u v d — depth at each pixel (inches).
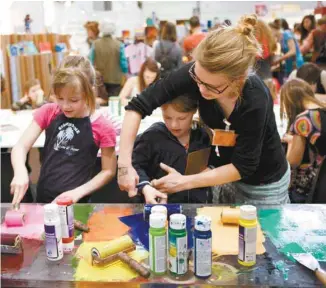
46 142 64.3
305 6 258.8
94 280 36.9
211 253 37.1
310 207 50.7
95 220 48.1
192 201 61.6
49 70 165.3
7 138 92.7
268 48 105.5
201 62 41.8
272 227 45.4
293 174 78.5
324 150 75.4
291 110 81.4
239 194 60.0
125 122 53.4
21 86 152.8
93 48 171.5
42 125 65.6
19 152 61.3
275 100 120.3
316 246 41.6
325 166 66.1
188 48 136.0
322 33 187.2
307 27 209.2
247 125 47.9
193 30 189.5
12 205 52.5
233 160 50.9
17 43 155.2
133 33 225.6
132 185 52.3
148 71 113.8
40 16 181.3
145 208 47.3
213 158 58.6
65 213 41.2
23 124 107.0
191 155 56.5
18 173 57.7
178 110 54.1
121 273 37.9
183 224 36.5
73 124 62.6
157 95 52.4
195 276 36.9
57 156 62.4
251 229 37.6
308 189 76.9
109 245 40.1
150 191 51.4
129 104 54.0
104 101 124.8
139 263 38.7
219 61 40.6
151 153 61.1
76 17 203.8
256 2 258.1
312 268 37.2
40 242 43.4
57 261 39.8
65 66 61.6
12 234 42.4
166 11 264.2
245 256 38.1
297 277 36.6
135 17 237.5
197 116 58.6
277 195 58.4
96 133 63.0
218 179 50.9
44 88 163.8
